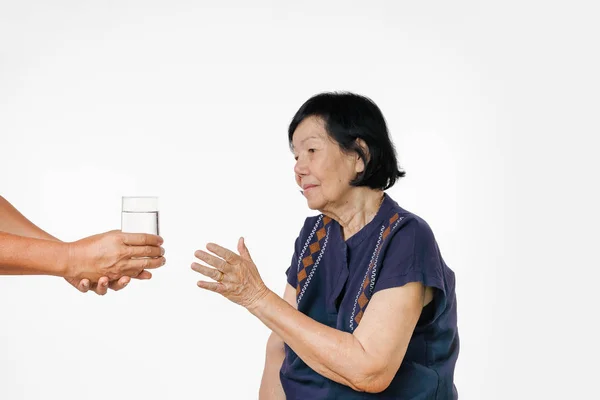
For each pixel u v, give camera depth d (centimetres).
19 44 363
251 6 361
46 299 370
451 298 182
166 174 367
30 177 367
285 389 189
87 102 367
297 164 181
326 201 181
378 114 182
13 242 176
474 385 351
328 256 190
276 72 361
